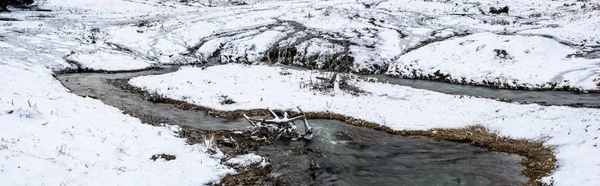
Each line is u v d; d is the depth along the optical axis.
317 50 26.84
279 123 11.79
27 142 8.59
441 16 34.75
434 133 12.39
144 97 17.31
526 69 20.55
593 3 36.09
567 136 10.49
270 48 28.70
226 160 9.56
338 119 14.28
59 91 16.17
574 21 30.14
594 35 25.91
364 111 14.86
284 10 39.31
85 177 7.45
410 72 23.58
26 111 10.57
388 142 11.69
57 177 7.21
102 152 8.94
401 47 27.36
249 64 26.33
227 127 13.09
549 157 9.78
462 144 11.46
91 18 37.28
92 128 10.48
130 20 37.12
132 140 10.09
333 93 17.53
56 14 38.00
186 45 30.66
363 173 9.25
